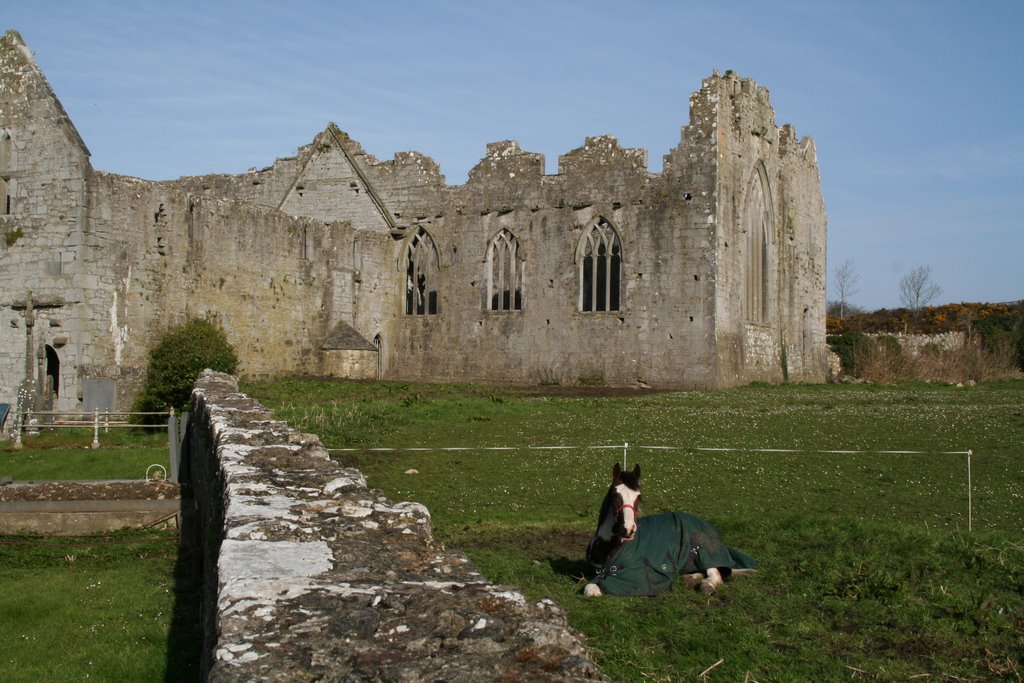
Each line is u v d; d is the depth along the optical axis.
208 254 38.34
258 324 41.22
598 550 11.09
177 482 16.84
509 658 4.50
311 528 6.52
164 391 30.83
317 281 45.09
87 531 15.20
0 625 10.29
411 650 4.52
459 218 49.34
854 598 10.19
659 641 8.88
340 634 4.63
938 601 10.12
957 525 14.70
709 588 10.41
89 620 10.50
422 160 50.34
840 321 89.44
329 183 52.59
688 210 43.56
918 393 39.41
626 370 44.72
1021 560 11.58
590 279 46.19
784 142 51.41
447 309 49.53
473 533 14.04
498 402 32.38
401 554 6.10
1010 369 55.06
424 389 39.69
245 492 7.61
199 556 12.90
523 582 10.90
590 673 4.35
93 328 33.16
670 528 10.92
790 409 30.44
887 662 8.41
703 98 43.44
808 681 7.99
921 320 86.19
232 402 14.55
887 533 13.05
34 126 33.78
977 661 8.46
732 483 18.23
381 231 50.91
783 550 12.43
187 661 9.11
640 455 21.41
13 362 33.75
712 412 29.59
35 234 33.56
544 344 46.88
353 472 8.76
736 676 8.02
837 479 18.53
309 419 26.62
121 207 34.31
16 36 34.53
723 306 43.69
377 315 49.50
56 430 29.16
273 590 5.13
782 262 51.09
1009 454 21.02
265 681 4.07
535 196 47.34
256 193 54.25
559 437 24.16
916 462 20.23
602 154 45.69
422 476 19.09
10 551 13.93
